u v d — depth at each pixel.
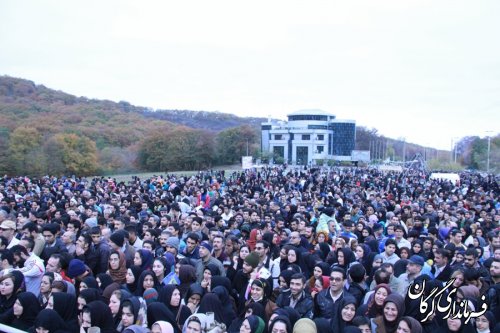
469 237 13.11
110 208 16.06
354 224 14.31
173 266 9.22
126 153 94.19
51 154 69.00
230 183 36.22
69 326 6.75
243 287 8.95
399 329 6.24
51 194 22.72
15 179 33.16
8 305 7.44
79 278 8.46
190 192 25.53
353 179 44.66
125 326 6.50
